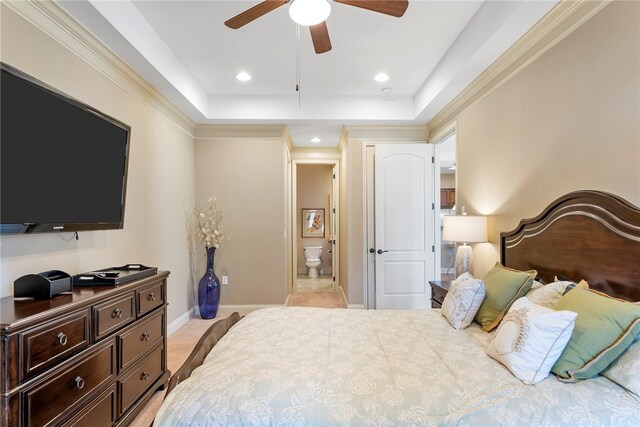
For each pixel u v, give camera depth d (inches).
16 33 65.2
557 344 50.1
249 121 160.9
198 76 135.1
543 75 83.1
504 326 57.2
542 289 67.9
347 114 157.8
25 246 67.1
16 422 46.5
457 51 107.2
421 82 141.9
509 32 84.6
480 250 115.4
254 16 72.1
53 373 52.7
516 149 95.0
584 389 46.3
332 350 60.4
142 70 104.5
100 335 64.0
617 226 60.3
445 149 230.8
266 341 64.5
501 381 49.3
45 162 65.1
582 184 71.3
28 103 60.7
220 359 56.8
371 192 173.0
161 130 129.5
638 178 59.0
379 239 159.8
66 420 55.3
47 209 65.9
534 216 87.3
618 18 62.5
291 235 221.5
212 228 166.6
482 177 114.6
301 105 157.5
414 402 44.6
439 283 120.3
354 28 100.7
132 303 75.7
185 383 50.6
